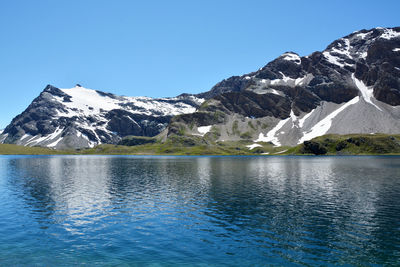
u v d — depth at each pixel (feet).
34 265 90.02
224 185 263.08
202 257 96.02
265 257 95.61
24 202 186.50
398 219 140.97
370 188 238.89
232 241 110.93
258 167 498.69
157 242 110.32
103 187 252.83
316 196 204.23
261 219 142.31
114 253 99.60
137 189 240.32
